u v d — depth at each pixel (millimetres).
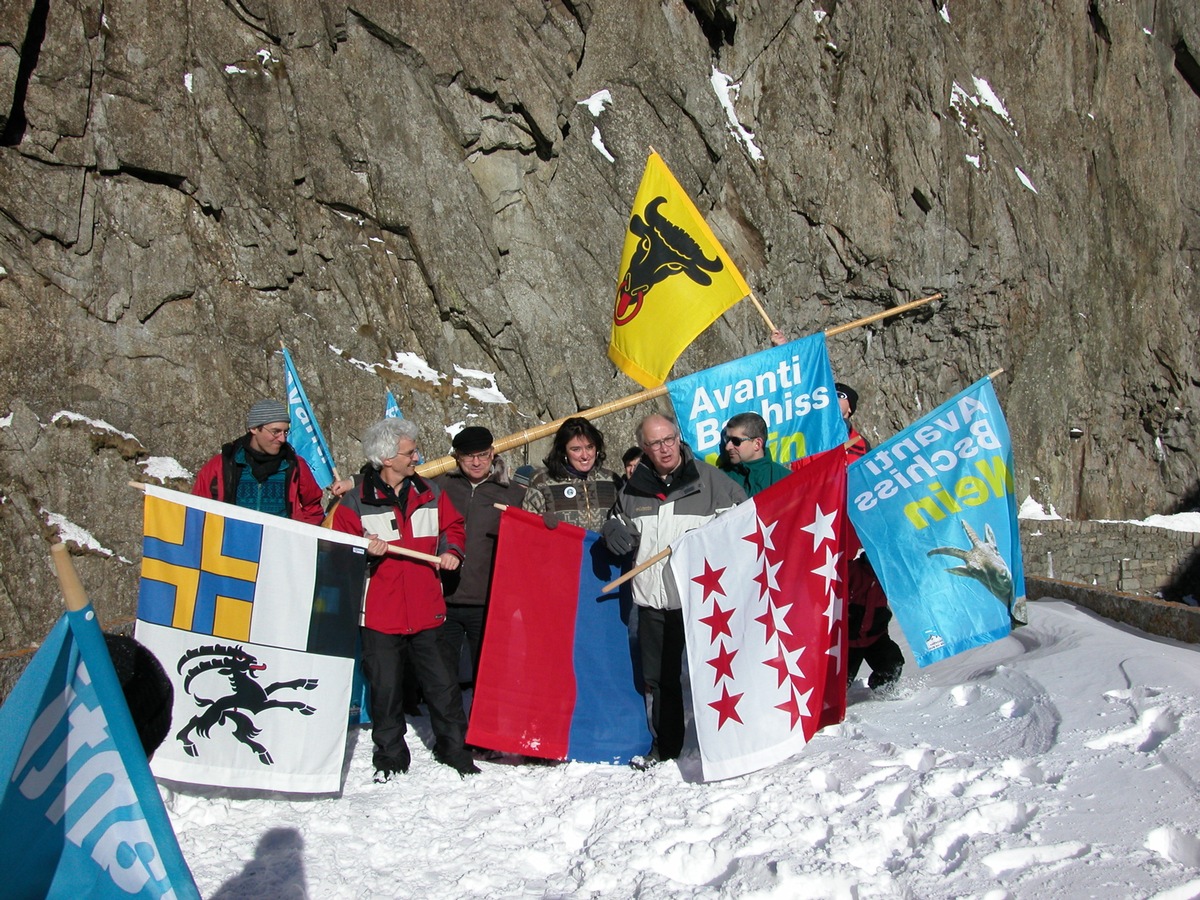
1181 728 4363
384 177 13312
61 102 10500
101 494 10148
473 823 4480
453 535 5203
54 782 2164
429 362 13656
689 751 5121
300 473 5449
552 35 15562
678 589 4699
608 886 3754
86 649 2139
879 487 5223
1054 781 4043
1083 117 25625
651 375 6832
